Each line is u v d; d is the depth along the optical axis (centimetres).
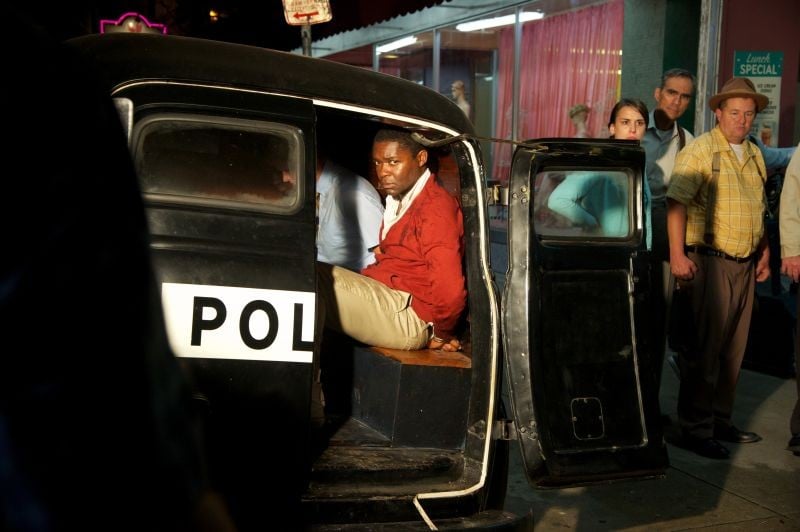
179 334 243
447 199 334
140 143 248
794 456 507
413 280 333
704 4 748
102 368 80
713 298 500
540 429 286
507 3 1065
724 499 444
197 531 90
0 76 76
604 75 928
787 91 759
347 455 289
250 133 260
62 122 78
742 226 498
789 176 506
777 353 664
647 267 313
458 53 1162
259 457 252
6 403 76
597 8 935
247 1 862
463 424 302
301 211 261
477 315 299
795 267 505
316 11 447
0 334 75
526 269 290
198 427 97
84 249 79
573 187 423
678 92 556
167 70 256
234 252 251
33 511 77
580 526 408
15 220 75
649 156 566
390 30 1298
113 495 81
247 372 250
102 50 256
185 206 250
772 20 752
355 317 319
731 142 511
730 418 529
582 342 298
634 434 303
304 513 261
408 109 296
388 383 304
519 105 1065
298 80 274
